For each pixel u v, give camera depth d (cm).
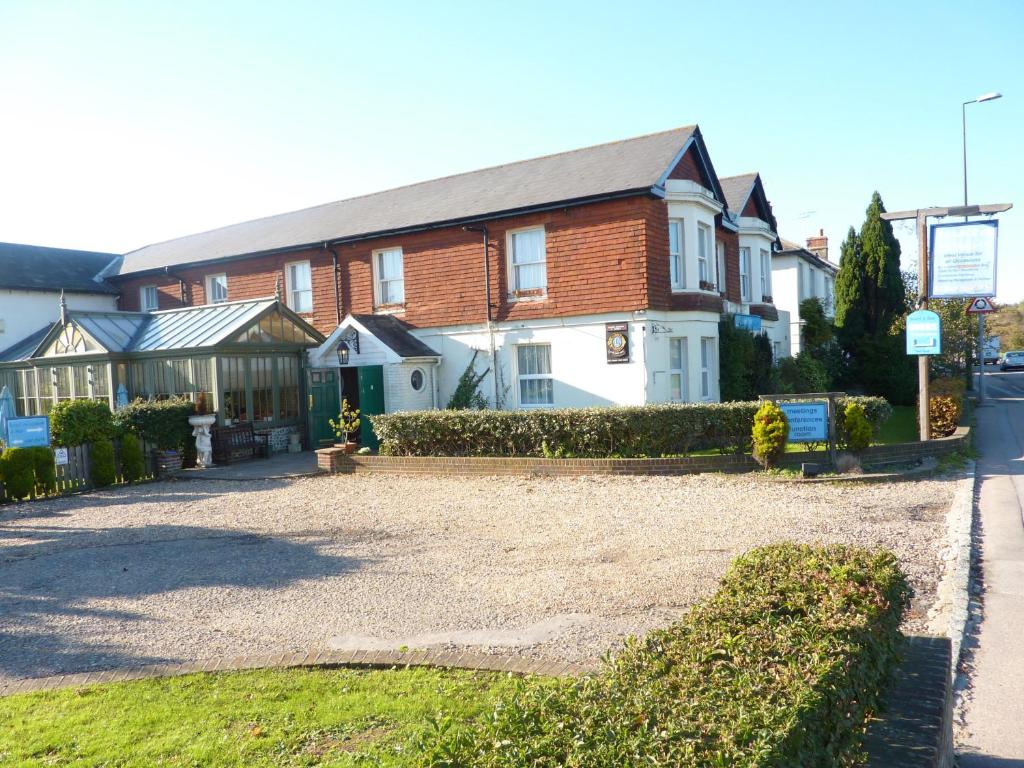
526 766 251
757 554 493
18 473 1423
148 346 1964
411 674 555
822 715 288
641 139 2091
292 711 499
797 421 1336
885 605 397
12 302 2469
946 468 1355
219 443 1805
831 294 3894
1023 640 589
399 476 1555
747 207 2559
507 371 1995
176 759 438
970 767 413
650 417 1432
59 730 481
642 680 313
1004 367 6425
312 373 2100
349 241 2228
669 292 1873
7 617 748
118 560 964
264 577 852
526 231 1972
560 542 946
